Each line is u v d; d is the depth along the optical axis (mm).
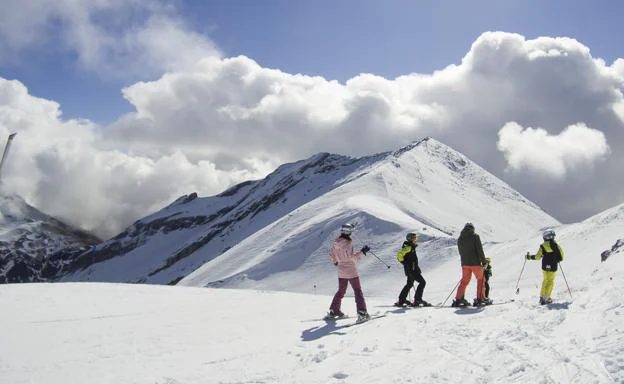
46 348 10594
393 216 106188
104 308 16078
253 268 102812
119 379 8289
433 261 74688
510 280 49250
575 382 6184
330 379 7613
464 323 10914
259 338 11172
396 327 11117
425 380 7082
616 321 8492
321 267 93312
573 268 46438
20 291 19547
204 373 8422
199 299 18938
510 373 6973
